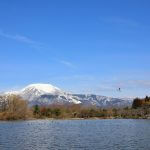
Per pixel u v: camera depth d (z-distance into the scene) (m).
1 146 96.62
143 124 198.38
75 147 94.00
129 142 104.38
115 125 192.38
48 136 127.56
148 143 101.31
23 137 123.69
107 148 91.31
